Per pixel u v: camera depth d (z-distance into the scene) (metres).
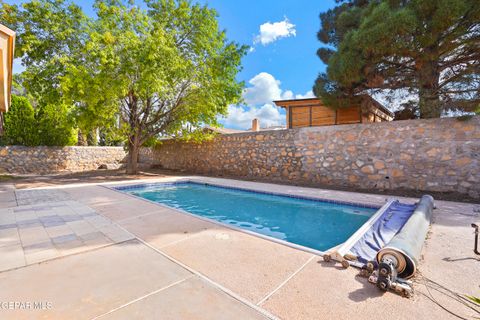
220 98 10.37
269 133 9.52
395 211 4.41
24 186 7.47
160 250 2.64
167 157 14.93
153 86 7.84
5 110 3.57
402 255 1.94
